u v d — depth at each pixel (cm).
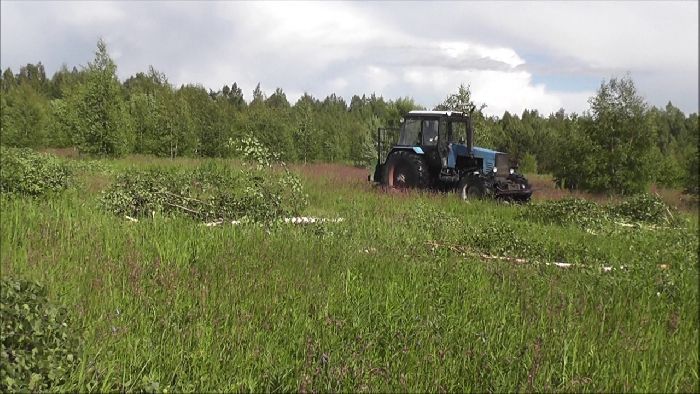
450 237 867
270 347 374
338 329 414
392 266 621
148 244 645
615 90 2042
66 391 298
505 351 399
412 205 1250
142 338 369
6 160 1080
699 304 577
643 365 392
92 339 358
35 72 9412
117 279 495
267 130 3359
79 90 3294
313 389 333
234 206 902
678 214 1333
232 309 430
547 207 1194
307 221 888
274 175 995
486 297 530
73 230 686
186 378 333
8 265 512
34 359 303
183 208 887
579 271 685
